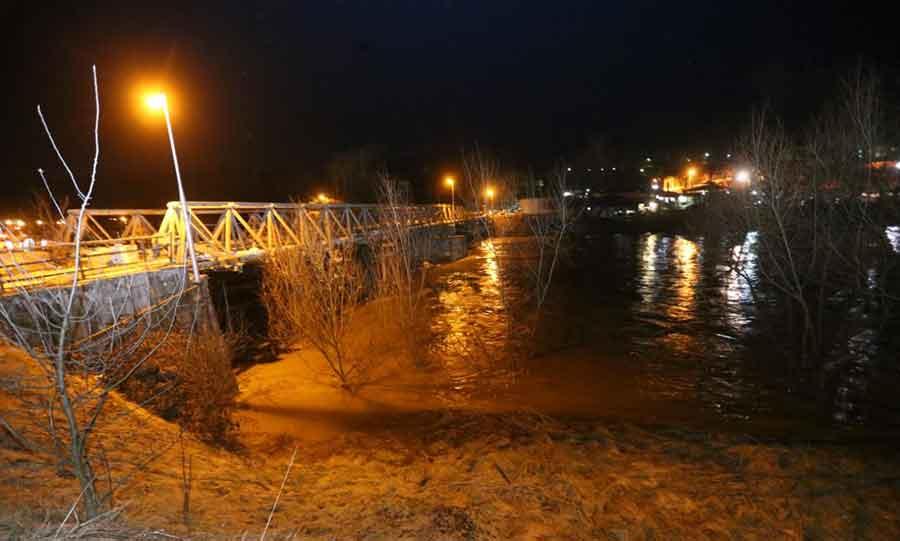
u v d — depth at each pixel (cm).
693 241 4953
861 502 734
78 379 796
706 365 1510
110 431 714
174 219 1405
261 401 1284
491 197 5891
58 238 1479
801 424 1098
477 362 1598
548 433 1045
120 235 2016
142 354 948
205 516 513
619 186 9850
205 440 896
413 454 935
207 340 1092
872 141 1514
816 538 646
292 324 1556
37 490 489
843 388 1301
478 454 916
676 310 2211
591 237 5866
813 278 2069
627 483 782
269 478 723
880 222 1759
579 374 1470
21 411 670
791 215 1819
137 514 479
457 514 624
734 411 1181
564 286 2872
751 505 721
